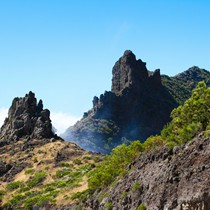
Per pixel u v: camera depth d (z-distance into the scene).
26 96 165.00
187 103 60.62
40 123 152.88
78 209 80.38
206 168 41.84
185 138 53.47
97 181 79.00
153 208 46.28
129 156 76.31
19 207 104.94
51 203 97.06
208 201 39.56
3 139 153.12
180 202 42.53
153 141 71.31
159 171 49.75
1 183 123.31
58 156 132.50
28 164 130.88
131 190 55.06
